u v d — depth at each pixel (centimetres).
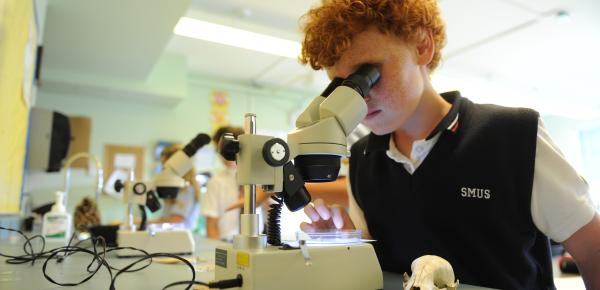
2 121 125
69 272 81
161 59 418
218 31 322
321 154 59
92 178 404
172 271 82
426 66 88
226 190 305
